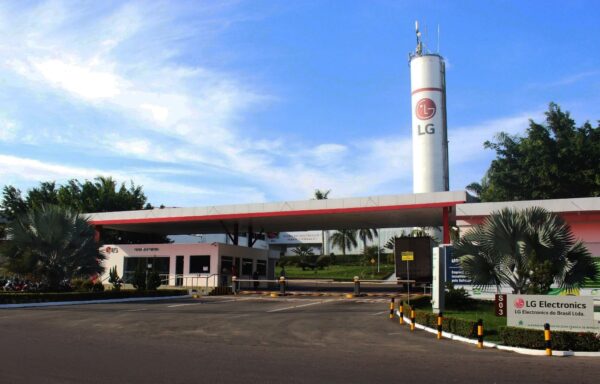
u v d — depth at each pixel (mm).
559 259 15328
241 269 38031
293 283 51500
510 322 12234
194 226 42219
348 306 22891
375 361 9633
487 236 16047
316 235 94562
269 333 13844
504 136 52000
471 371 8742
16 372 8219
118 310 20422
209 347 11227
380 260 82312
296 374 8281
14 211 47781
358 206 31203
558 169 46062
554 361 9977
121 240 49000
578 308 11773
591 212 24969
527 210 16016
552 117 49125
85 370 8438
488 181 56312
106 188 49031
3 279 27406
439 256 17219
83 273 26625
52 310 20250
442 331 14023
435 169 56219
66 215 26531
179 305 23266
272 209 33406
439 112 57250
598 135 47469
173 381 7680
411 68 59625
